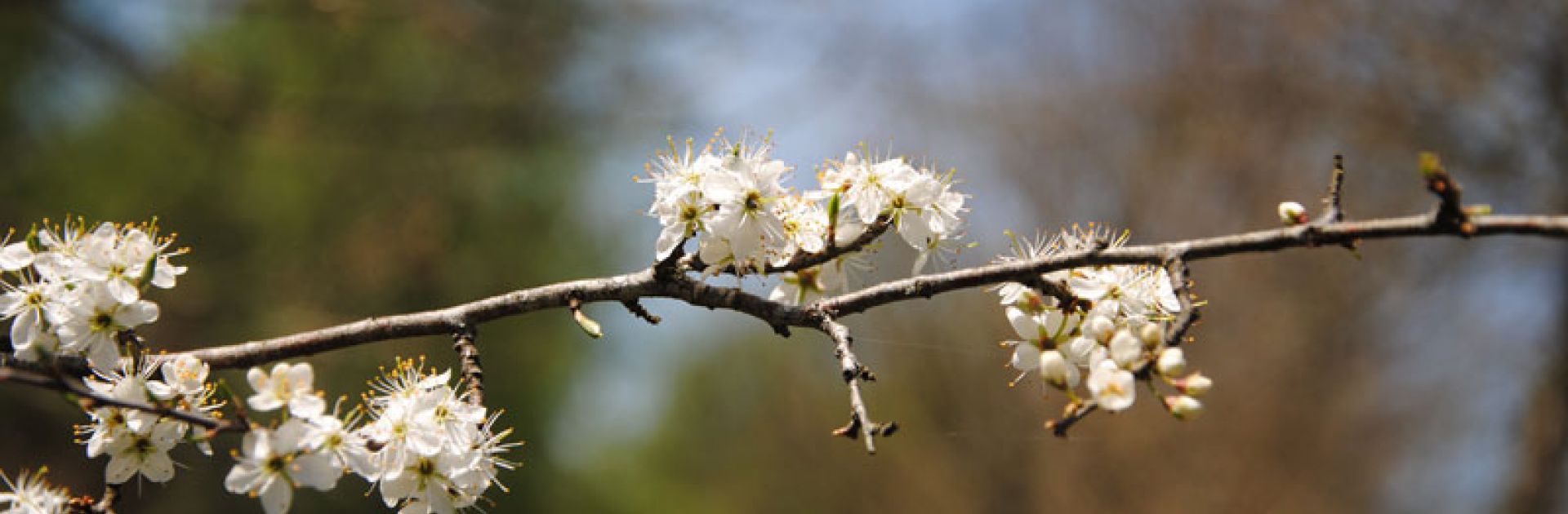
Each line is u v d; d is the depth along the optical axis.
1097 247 2.45
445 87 10.07
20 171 9.12
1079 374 2.36
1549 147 10.43
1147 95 13.79
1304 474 13.53
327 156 9.53
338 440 2.26
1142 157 14.02
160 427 2.44
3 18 8.83
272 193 9.42
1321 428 13.66
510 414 10.36
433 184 9.70
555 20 9.55
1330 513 13.49
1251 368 13.86
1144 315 2.52
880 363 15.34
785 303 2.74
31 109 9.40
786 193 2.52
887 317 14.85
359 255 9.20
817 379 18.28
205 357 2.53
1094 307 2.50
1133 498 13.77
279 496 2.20
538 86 9.82
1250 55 12.91
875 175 2.59
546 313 10.23
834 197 2.53
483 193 9.91
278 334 8.75
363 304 9.25
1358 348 13.46
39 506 2.38
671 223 2.51
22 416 8.83
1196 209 14.09
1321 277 13.33
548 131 9.92
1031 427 14.30
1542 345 11.88
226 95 8.91
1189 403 2.17
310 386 2.26
